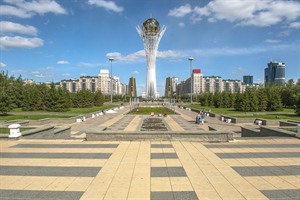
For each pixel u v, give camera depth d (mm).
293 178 7398
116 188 6672
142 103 75875
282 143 12719
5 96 32375
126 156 10133
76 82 142250
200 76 142750
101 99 73562
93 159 9648
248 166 8641
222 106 60250
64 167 8594
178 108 62750
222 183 7008
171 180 7258
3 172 8062
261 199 5945
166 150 11266
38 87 55406
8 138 13516
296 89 60094
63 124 28266
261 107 42969
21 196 6199
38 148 11602
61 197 6121
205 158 9773
